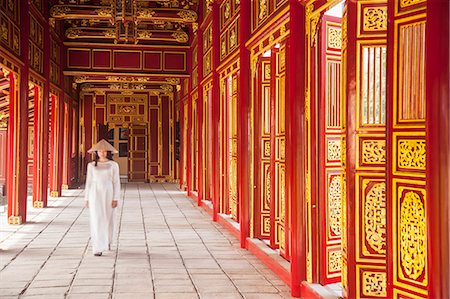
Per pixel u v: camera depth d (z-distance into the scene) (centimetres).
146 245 818
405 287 354
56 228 979
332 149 545
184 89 1797
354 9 439
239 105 851
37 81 1209
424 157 340
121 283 589
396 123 359
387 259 368
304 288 533
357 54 440
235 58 912
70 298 530
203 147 1324
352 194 449
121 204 1370
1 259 712
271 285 587
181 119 1845
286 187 653
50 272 639
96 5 1304
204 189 1324
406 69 352
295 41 552
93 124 2134
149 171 2186
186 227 996
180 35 1591
